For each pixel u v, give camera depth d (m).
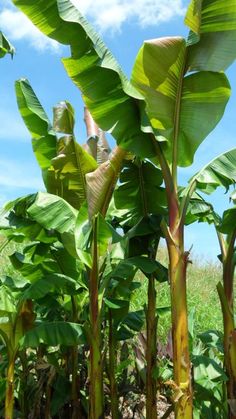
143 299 9.51
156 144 4.39
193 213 5.30
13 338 4.57
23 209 5.00
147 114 4.28
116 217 5.74
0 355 5.85
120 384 5.59
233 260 4.80
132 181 5.11
